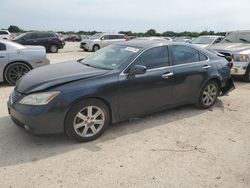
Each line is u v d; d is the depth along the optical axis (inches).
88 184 135.9
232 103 268.7
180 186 136.6
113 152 166.7
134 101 195.9
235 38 430.6
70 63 218.4
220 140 187.2
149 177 142.7
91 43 956.0
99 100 179.8
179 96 223.3
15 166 149.4
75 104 170.2
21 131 190.9
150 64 203.5
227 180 142.6
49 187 132.7
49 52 868.6
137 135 190.1
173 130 200.2
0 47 323.9
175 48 221.0
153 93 204.8
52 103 163.8
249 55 363.3
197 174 146.8
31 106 163.3
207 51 248.2
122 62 194.7
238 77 379.6
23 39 820.0
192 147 175.9
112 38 989.8
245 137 193.2
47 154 162.6
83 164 152.9
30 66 333.7
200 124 213.3
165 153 167.2
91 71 187.5
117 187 134.3
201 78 233.3
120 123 208.7
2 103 252.1
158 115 227.8
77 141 177.0
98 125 183.5
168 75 210.2
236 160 162.2
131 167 151.3
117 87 184.5
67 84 170.6
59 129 169.3
